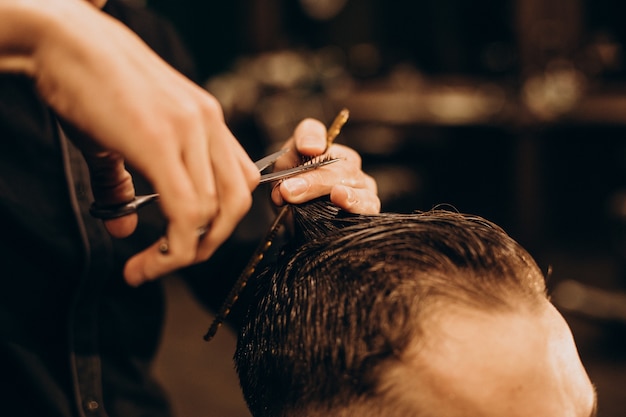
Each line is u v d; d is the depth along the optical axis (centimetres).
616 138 465
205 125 50
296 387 66
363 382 63
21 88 106
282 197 72
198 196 49
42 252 107
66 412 108
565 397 62
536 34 422
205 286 122
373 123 422
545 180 468
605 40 448
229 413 290
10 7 46
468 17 480
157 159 48
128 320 118
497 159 468
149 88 48
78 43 47
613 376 303
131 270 52
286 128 402
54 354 109
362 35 498
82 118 48
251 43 528
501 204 467
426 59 495
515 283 65
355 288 63
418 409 61
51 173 107
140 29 123
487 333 61
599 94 414
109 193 54
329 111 415
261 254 71
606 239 460
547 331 63
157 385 125
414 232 67
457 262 64
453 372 60
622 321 328
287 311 67
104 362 116
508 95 416
